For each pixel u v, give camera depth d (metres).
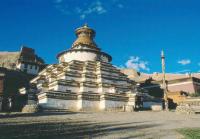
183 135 20.19
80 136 18.25
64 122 25.92
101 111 48.06
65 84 54.12
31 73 85.31
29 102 49.34
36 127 21.72
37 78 65.19
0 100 45.03
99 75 58.94
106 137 18.23
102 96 52.44
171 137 19.22
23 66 84.81
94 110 50.84
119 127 23.77
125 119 31.66
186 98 65.75
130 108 48.66
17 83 70.06
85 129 21.55
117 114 38.88
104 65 62.09
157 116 36.62
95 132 20.25
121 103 53.84
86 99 51.53
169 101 68.62
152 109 53.91
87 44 71.06
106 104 51.78
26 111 39.47
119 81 61.59
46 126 22.44
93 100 52.22
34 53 93.00
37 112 39.19
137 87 63.53
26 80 74.12
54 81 54.88
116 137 18.41
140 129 22.97
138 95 54.66
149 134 20.34
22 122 24.73
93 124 25.33
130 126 24.77
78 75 58.09
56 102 49.28
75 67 59.59
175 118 34.56
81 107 50.38
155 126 25.48
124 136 18.95
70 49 67.88
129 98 54.91
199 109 48.16
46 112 39.41
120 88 58.44
